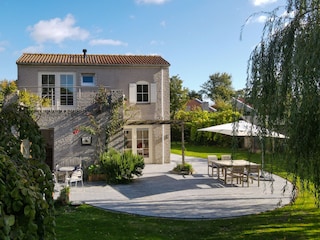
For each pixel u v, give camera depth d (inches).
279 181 543.5
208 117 1181.7
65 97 693.3
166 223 309.1
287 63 217.5
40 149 122.0
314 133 202.8
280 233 272.1
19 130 119.4
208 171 605.6
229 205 378.6
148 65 761.0
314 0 215.2
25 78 710.5
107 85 748.0
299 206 363.3
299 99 201.6
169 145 774.5
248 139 256.2
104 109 589.3
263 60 232.1
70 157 574.2
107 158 535.2
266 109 227.5
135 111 754.8
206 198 417.1
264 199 407.2
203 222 311.9
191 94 2701.8
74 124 579.5
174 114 1555.1
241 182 522.9
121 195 437.4
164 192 455.8
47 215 80.9
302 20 220.4
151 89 762.2
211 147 1182.3
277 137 225.0
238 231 281.7
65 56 778.8
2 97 542.0
